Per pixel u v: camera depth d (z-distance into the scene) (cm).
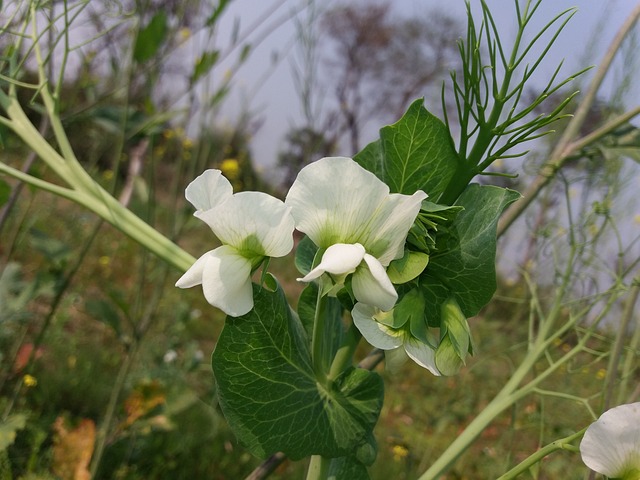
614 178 22
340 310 14
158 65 30
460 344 10
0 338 38
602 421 10
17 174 13
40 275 32
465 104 11
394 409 60
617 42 19
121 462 35
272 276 11
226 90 32
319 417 12
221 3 26
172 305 63
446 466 15
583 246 20
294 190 10
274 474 40
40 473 29
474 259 11
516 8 10
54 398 39
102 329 57
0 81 18
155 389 33
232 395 11
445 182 11
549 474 32
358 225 10
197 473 38
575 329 20
